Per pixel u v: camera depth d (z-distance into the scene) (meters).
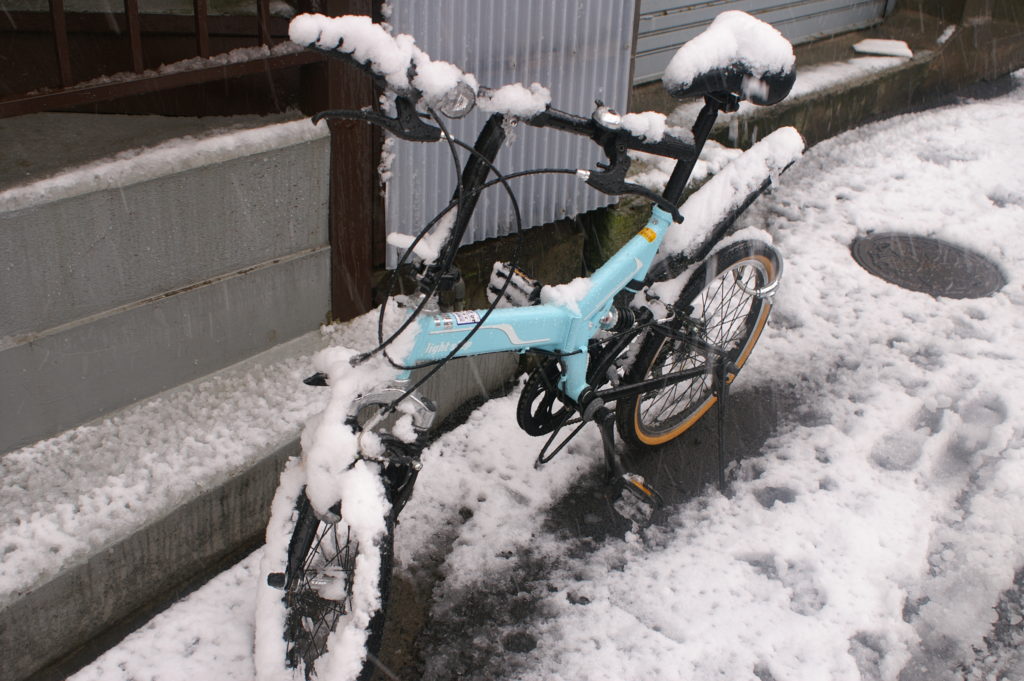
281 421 3.14
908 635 2.96
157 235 2.93
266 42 3.11
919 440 3.82
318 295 3.53
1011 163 6.38
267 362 3.42
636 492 3.05
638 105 5.62
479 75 3.60
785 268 5.05
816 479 3.56
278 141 3.11
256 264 3.26
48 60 3.43
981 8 7.62
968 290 4.94
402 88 2.13
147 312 3.00
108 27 3.45
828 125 6.66
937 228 5.52
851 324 4.60
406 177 3.57
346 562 2.67
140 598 2.85
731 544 3.26
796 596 3.04
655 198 2.90
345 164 3.34
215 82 3.39
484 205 3.89
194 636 2.78
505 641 2.88
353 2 3.14
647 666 2.78
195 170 2.94
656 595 3.04
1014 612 3.09
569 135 4.07
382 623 2.33
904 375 4.20
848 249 5.32
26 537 2.58
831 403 4.03
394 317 3.52
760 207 5.76
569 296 2.84
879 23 7.79
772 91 2.92
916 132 6.91
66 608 2.62
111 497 2.75
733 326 4.21
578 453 3.66
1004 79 8.33
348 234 3.49
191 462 2.91
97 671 2.64
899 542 3.26
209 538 2.98
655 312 3.24
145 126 3.17
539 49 3.76
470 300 4.09
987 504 3.50
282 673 2.56
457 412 3.88
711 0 5.86
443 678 2.77
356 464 2.32
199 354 3.23
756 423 3.92
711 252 3.40
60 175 2.68
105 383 2.99
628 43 4.12
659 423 3.74
